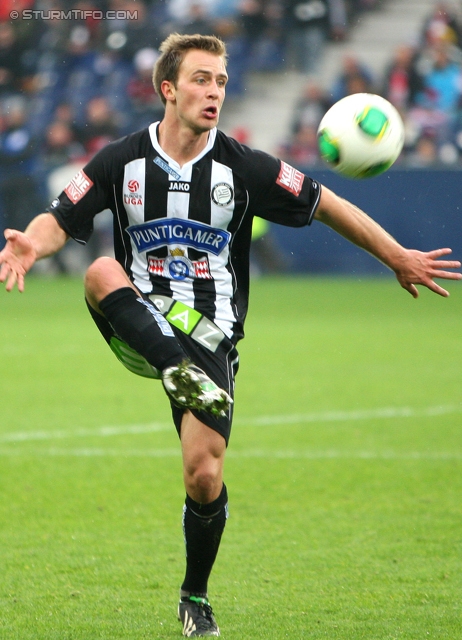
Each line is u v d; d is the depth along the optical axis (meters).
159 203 14.69
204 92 14.16
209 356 14.58
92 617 14.75
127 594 15.93
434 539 18.97
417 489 22.86
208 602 14.48
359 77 87.56
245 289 15.48
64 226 14.62
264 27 95.06
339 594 15.85
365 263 80.56
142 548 18.53
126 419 30.80
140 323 13.91
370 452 26.52
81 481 23.55
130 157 14.73
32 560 17.70
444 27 91.19
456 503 21.67
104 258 14.81
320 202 15.05
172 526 20.08
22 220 79.00
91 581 16.58
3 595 15.80
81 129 88.69
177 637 13.89
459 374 39.22
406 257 15.28
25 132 88.81
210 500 14.06
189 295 14.83
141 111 90.00
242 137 89.19
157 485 23.31
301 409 32.34
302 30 94.88
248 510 21.20
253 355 43.84
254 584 16.44
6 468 24.64
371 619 14.59
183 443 14.05
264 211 15.08
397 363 41.75
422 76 87.69
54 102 91.00
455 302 67.56
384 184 74.12
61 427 29.48
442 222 73.38
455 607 15.12
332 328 53.12
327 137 15.57
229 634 13.97
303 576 16.83
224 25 94.56
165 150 14.69
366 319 57.25
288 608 15.19
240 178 14.77
